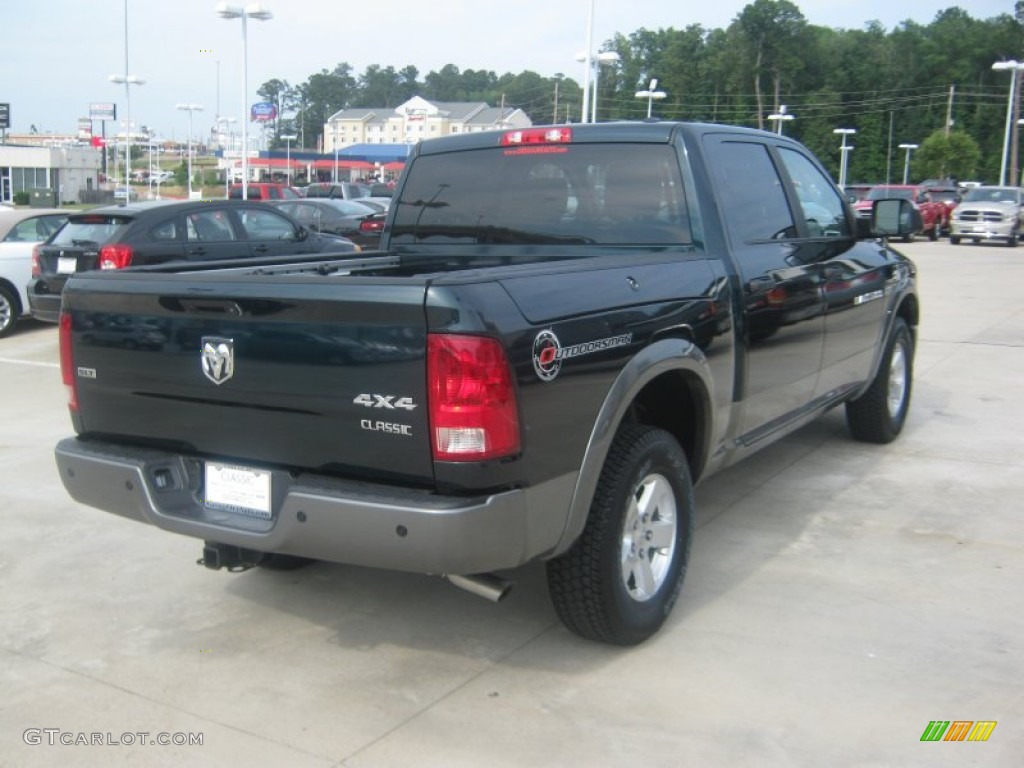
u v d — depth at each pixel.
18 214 12.47
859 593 4.30
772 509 5.39
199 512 3.50
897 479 5.94
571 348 3.25
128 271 3.81
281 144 159.75
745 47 90.31
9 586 4.46
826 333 5.27
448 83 167.50
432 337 2.93
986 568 4.57
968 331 11.81
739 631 3.93
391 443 3.06
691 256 4.14
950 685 3.51
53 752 3.13
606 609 3.56
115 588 4.44
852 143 92.94
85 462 3.69
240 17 28.25
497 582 3.34
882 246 6.38
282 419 3.26
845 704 3.38
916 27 102.56
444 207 4.99
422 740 3.19
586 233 4.58
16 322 12.17
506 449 3.02
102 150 66.81
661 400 4.22
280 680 3.60
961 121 93.50
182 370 3.45
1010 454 6.47
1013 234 28.91
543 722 3.29
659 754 3.10
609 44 95.50
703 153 4.44
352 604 4.26
